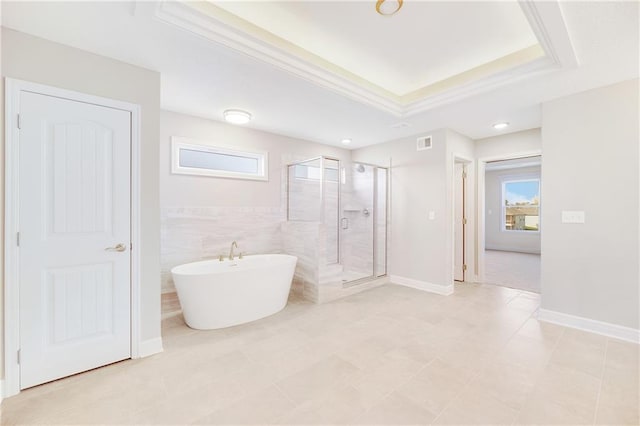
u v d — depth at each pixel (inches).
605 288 103.8
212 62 88.1
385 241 181.8
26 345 73.6
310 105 123.0
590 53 82.9
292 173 172.9
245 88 106.9
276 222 168.7
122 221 87.1
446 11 80.6
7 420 62.4
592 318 106.4
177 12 69.5
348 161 208.5
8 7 63.4
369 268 185.0
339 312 128.6
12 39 71.5
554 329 109.1
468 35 91.8
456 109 126.1
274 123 148.2
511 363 84.7
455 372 80.1
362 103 119.9
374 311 129.6
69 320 79.4
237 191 153.3
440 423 60.8
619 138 100.9
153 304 92.4
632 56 83.8
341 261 172.1
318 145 189.6
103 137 84.0
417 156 166.9
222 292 111.3
